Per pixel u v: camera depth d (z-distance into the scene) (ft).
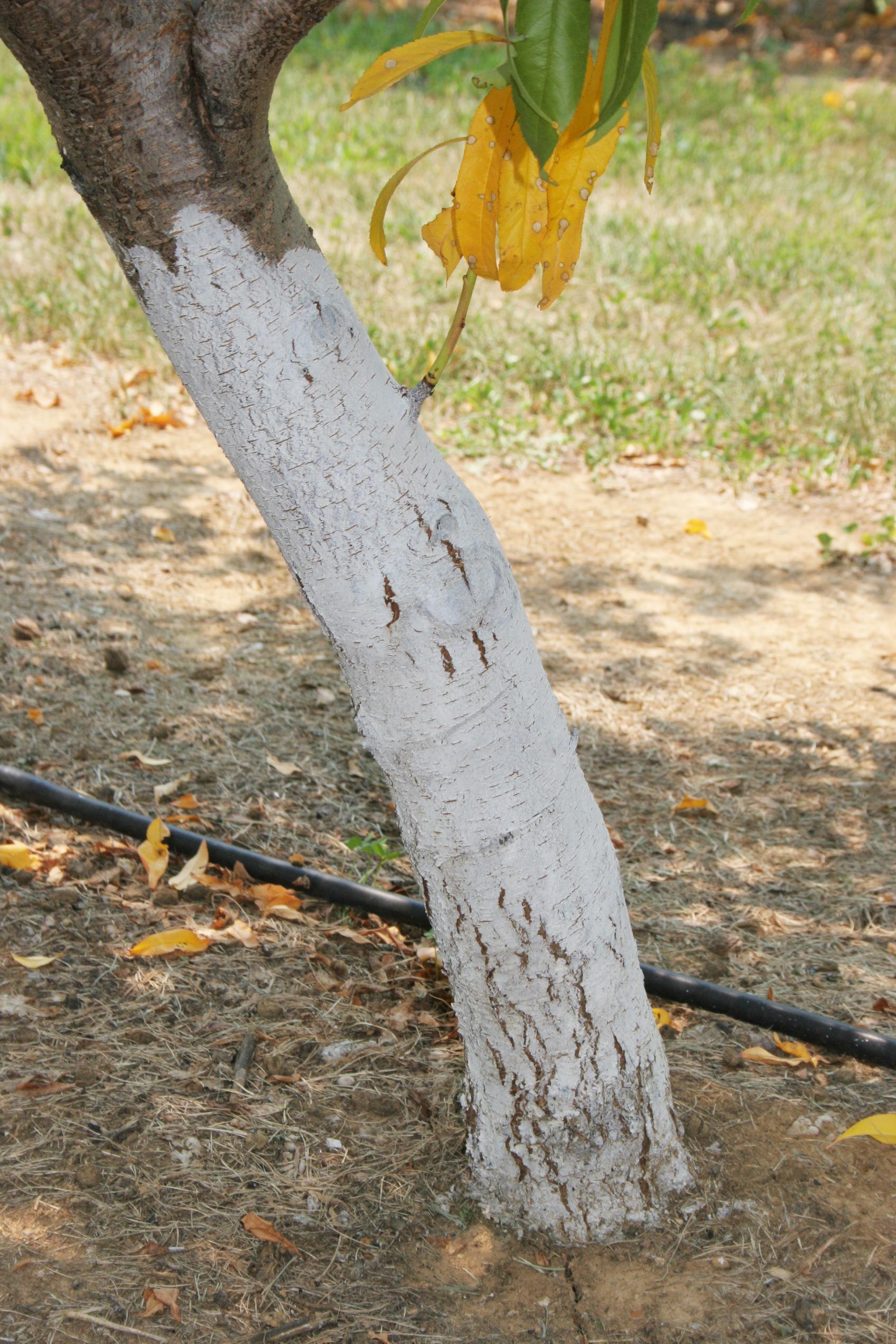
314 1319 6.61
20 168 29.78
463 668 6.16
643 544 18.17
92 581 15.79
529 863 6.45
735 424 21.17
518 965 6.61
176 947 9.34
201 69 5.06
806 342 23.67
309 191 29.78
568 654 15.16
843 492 19.77
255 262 5.55
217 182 5.33
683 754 13.24
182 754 12.30
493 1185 7.32
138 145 5.18
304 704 13.57
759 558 17.87
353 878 10.64
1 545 16.29
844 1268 7.07
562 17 4.91
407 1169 7.64
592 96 5.41
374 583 6.02
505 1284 6.92
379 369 6.00
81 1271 6.75
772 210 30.89
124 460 19.44
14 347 22.50
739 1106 8.34
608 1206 7.20
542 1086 6.92
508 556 17.56
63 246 25.50
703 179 32.73
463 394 21.34
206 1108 7.98
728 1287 6.93
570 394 21.83
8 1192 7.21
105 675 13.60
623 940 6.92
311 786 12.07
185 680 13.74
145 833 10.66
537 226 5.74
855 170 35.01
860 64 47.93
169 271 5.52
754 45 49.29
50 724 12.46
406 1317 6.68
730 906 10.79
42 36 4.77
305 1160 7.66
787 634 15.88
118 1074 8.20
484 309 24.39
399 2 49.85
